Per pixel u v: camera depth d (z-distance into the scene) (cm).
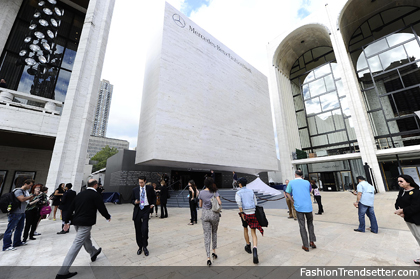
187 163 1259
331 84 2189
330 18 1989
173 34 1331
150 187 407
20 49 985
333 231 498
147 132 1184
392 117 1684
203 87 1433
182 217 762
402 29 1764
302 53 2620
